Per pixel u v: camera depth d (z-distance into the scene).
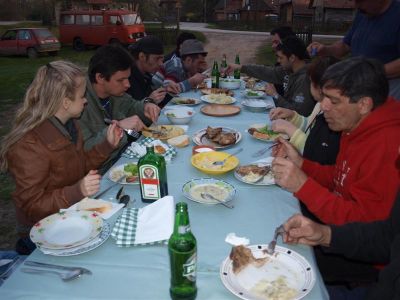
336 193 1.70
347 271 1.71
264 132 2.38
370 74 1.45
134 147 2.06
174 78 4.20
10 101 7.93
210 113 2.92
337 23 24.50
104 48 2.38
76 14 16.81
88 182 1.50
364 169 1.44
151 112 2.66
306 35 16.52
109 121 2.31
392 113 1.47
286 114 2.64
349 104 1.49
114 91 2.43
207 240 1.30
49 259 1.20
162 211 1.38
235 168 1.87
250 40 20.86
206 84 4.14
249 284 1.08
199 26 32.62
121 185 1.70
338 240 1.29
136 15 16.89
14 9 33.00
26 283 1.09
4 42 15.22
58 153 1.64
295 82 3.29
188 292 1.02
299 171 1.47
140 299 1.03
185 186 1.62
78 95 1.68
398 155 1.36
